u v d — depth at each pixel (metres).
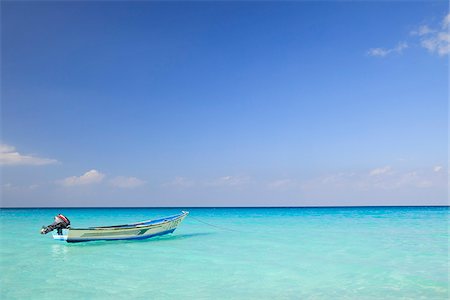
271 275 14.55
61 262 17.34
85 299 11.49
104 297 11.68
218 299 11.42
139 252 20.03
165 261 17.47
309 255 18.89
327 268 15.74
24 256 18.98
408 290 12.41
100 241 22.89
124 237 23.39
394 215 71.44
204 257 18.44
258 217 65.62
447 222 45.00
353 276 14.37
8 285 13.19
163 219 26.22
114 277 14.28
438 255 18.94
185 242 24.25
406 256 18.62
